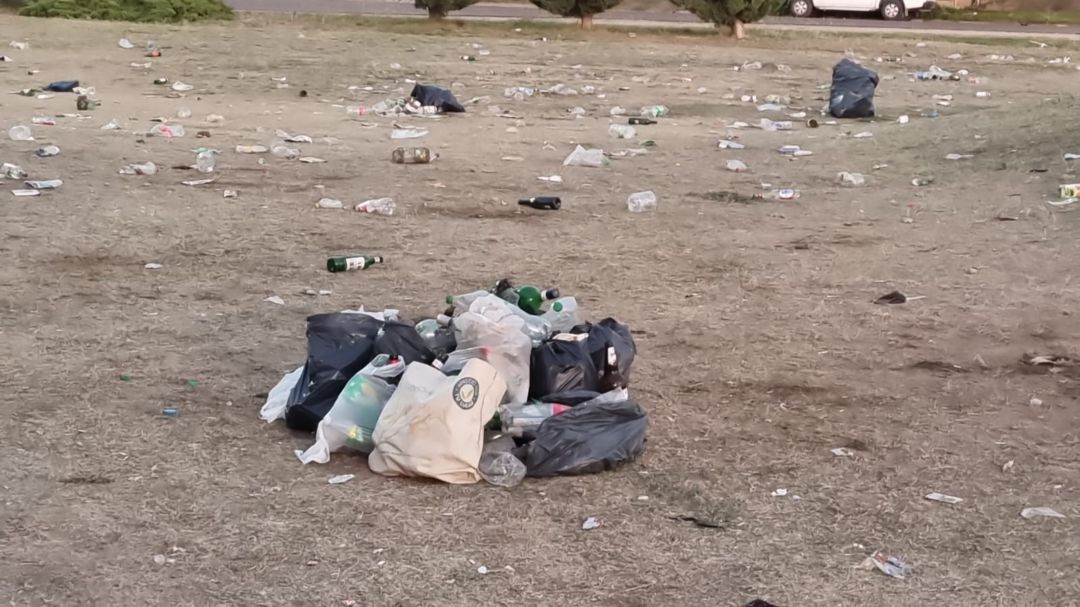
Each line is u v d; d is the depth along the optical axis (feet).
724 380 20.22
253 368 20.35
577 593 12.87
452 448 15.52
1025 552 14.03
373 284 26.14
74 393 18.80
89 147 42.34
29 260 27.12
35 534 13.97
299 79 66.08
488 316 17.61
